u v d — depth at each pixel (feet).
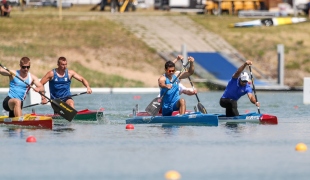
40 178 138.21
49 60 504.84
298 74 532.73
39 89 228.84
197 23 616.39
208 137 193.77
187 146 177.06
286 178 137.08
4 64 484.33
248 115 234.17
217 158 158.71
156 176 139.03
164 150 170.30
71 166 149.79
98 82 478.59
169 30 593.42
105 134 202.18
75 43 544.21
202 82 478.18
